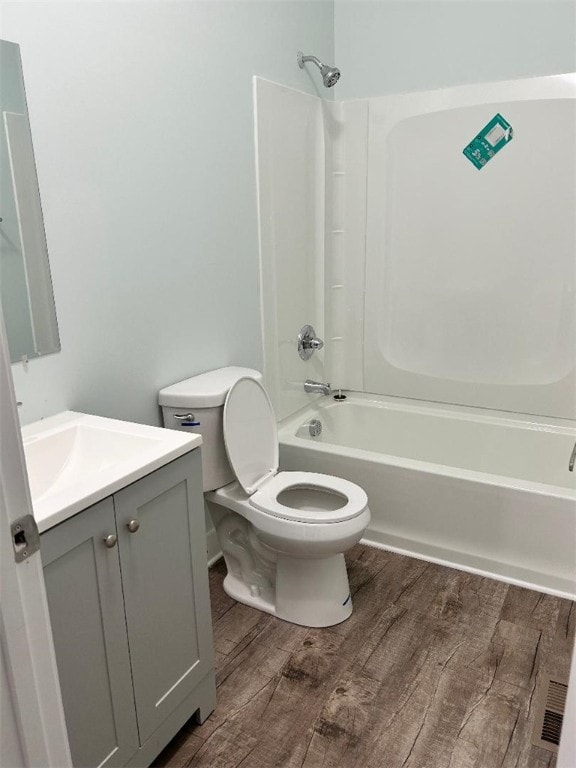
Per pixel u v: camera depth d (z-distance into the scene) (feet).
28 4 4.82
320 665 6.24
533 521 7.32
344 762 5.14
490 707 5.66
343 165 9.85
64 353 5.58
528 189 8.61
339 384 10.75
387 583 7.66
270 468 7.35
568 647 6.43
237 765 5.13
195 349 7.33
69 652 4.01
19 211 4.99
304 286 9.62
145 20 5.98
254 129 7.87
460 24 8.71
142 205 6.25
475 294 9.32
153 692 4.86
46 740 2.57
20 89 4.84
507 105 8.45
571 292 8.66
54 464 5.08
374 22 9.32
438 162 9.11
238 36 7.35
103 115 5.65
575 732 2.77
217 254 7.52
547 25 8.16
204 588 5.35
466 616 6.98
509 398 9.41
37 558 2.44
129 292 6.23
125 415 6.38
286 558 6.77
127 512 4.35
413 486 8.02
